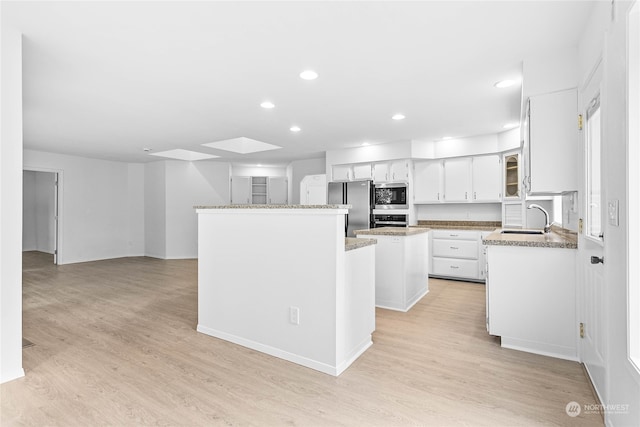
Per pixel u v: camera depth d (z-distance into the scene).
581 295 2.38
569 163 2.45
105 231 7.53
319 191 6.75
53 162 6.65
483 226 5.69
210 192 7.86
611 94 1.60
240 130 4.82
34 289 4.77
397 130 4.85
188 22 2.06
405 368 2.37
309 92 3.28
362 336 2.68
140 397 2.00
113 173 7.66
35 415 1.82
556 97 2.48
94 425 1.74
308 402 1.95
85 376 2.25
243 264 2.79
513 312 2.67
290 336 2.51
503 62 2.63
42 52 2.44
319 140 5.52
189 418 1.80
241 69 2.75
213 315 3.00
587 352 2.25
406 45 2.37
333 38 2.27
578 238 2.41
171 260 7.38
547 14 2.00
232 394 2.04
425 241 4.55
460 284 5.18
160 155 6.99
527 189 2.93
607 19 1.68
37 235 8.86
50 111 3.87
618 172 1.52
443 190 5.65
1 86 2.05
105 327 3.21
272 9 1.94
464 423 1.75
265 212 2.64
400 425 1.74
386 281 3.85
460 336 2.98
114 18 2.01
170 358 2.54
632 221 1.39
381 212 5.97
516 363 2.43
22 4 1.86
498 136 5.06
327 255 2.34
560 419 1.77
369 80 2.98
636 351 1.40
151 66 2.68
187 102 3.56
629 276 1.40
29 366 2.39
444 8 1.94
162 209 7.58
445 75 2.87
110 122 4.35
